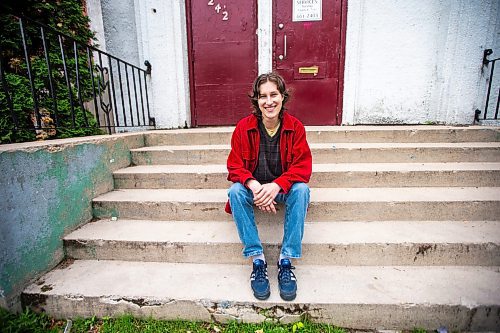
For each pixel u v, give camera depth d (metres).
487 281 1.72
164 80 4.11
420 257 1.89
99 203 2.37
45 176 1.88
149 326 1.62
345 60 3.93
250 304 1.61
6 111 2.44
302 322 1.60
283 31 3.97
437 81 3.82
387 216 2.24
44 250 1.87
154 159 3.02
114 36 4.18
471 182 2.54
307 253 1.92
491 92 3.71
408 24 3.77
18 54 2.88
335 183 2.60
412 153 2.88
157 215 2.36
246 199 1.75
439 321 1.55
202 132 3.32
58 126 2.30
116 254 2.04
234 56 4.12
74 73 3.28
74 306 1.68
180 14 3.96
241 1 3.97
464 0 3.51
